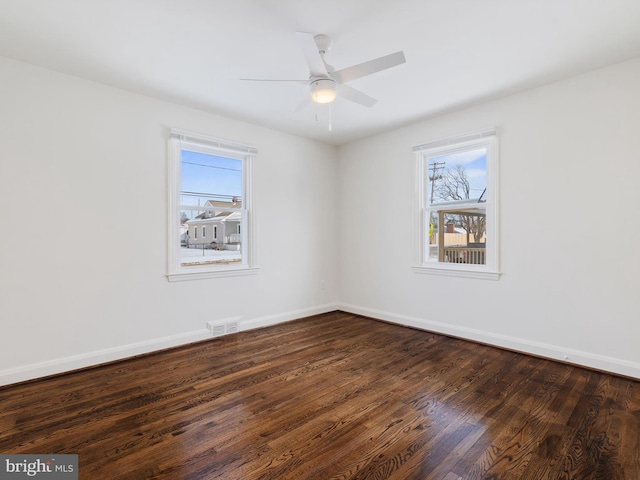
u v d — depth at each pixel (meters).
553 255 3.06
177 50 2.50
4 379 2.56
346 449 1.81
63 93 2.83
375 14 2.10
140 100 3.25
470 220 3.73
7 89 2.58
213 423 2.06
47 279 2.75
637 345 2.64
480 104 3.51
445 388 2.53
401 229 4.29
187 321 3.57
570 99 2.94
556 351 3.04
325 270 4.97
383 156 4.48
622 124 2.69
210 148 3.76
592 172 2.84
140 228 3.25
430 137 3.96
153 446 1.83
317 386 2.57
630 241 2.67
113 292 3.09
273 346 3.50
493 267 3.45
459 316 3.75
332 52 2.54
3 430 1.98
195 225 3.73
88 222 2.95
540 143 3.12
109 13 2.07
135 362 3.06
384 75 2.89
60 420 2.09
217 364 3.02
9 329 2.59
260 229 4.20
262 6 2.02
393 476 1.61
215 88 3.14
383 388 2.53
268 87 3.12
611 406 2.24
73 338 2.88
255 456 1.76
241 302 4.03
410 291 4.21
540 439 1.89
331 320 4.55
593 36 2.33
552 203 3.05
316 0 1.96
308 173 4.73
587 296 2.88
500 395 2.41
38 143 2.71
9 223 2.59
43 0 1.95
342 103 3.49
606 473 1.62
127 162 3.17
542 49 2.50
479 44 2.43
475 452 1.78
